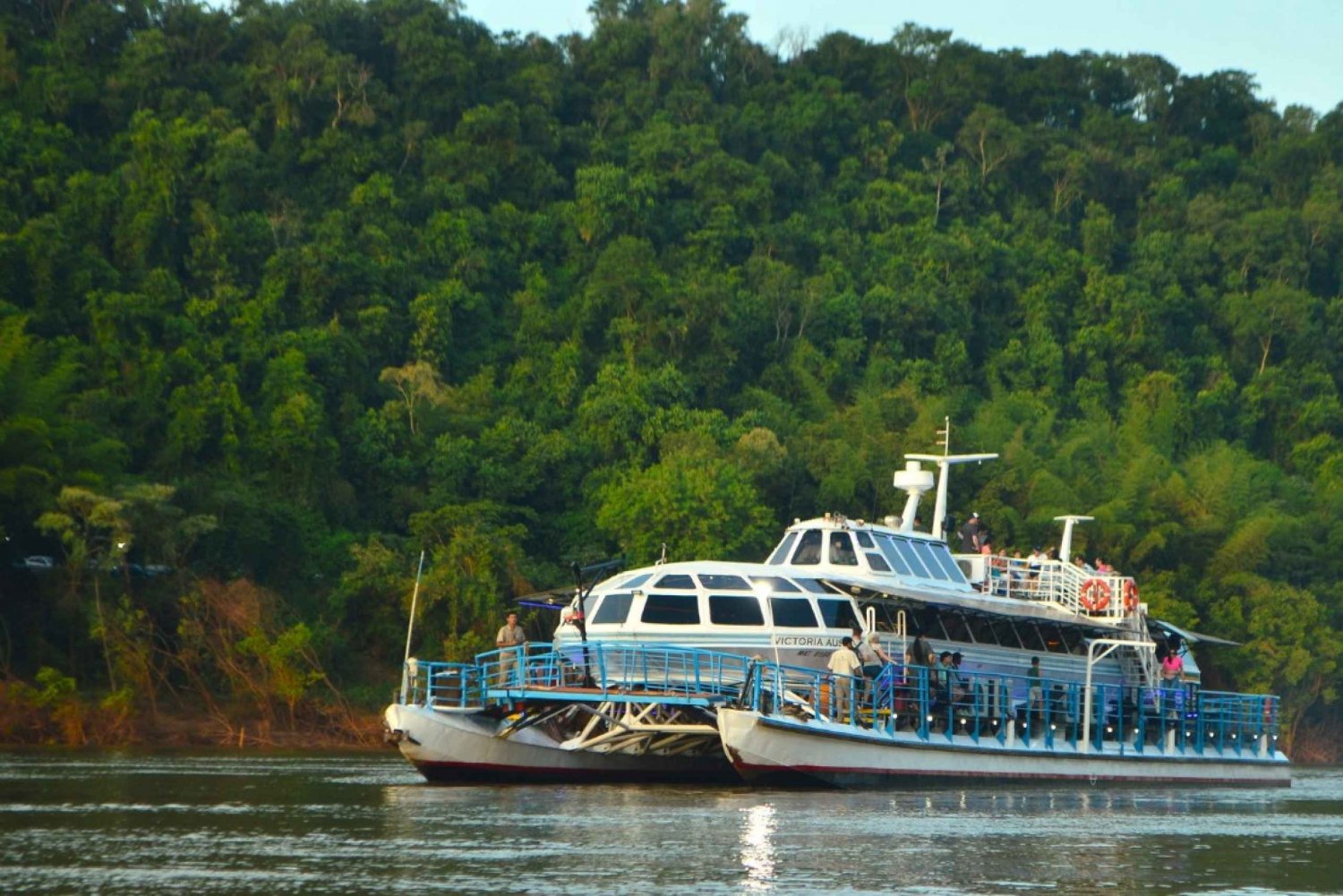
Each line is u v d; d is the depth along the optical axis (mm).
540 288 159000
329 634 105375
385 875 34656
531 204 174375
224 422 118562
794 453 134250
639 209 169000
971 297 176125
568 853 37969
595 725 57938
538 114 184750
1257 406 175750
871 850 39281
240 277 141000
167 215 139875
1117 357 176000
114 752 84562
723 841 40375
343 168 164875
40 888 32969
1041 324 173750
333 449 122500
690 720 55625
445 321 147375
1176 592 128875
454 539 109750
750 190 177625
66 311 125875
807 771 52594
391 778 62531
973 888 34562
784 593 57094
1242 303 188125
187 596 101375
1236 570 132125
